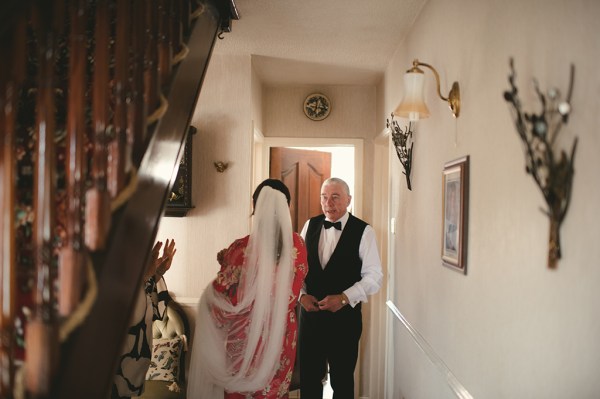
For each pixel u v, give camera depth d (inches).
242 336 88.3
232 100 141.5
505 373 55.6
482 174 64.0
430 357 88.1
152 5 55.1
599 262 37.2
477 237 65.7
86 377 38.9
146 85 54.4
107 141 45.5
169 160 59.1
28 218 45.1
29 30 52.4
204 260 140.5
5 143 34.0
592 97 38.5
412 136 109.5
